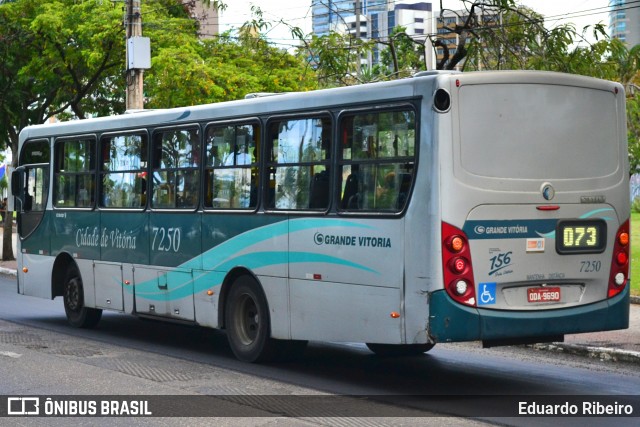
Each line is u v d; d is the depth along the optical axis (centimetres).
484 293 992
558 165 1038
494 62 2066
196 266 1323
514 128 1016
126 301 1476
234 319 1266
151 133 1421
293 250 1159
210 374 1160
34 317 1786
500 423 888
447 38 2359
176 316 1366
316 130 1135
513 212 1009
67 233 1620
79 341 1458
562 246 1036
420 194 994
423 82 999
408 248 1004
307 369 1205
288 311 1170
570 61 1986
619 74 2031
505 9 2031
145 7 2675
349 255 1077
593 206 1059
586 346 1362
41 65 2717
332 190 1104
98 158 1542
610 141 1081
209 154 1308
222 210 1278
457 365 1251
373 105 1055
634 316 1716
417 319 993
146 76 2608
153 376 1144
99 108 2938
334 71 2327
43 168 1694
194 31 2819
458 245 979
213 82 2438
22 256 1738
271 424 883
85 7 2616
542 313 1020
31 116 3073
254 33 2645
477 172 995
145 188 1432
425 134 993
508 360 1302
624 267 1083
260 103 1221
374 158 1052
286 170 1177
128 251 1466
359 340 1066
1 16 2762
